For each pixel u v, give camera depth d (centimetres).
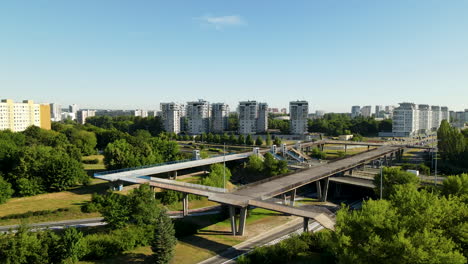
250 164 12700
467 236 3931
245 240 6694
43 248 5050
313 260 5247
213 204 9481
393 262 3497
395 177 8356
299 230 7338
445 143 14538
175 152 14012
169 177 11862
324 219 5909
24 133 17300
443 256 3316
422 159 16388
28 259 4931
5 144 11806
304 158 15850
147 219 6438
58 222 7412
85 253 5434
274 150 15400
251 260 5356
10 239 4953
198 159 13375
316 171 10044
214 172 11031
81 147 16900
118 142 12538
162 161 13112
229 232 7156
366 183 10275
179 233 6850
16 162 10194
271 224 7731
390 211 4212
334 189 11344
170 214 8375
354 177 11044
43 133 17600
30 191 9169
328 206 9638
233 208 6831
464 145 13375
